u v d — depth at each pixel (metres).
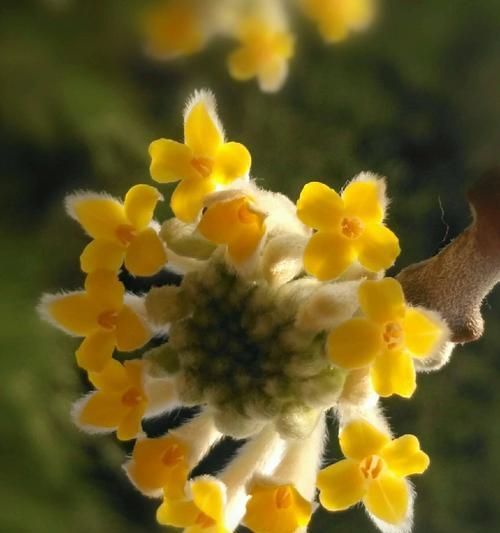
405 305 0.19
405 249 0.44
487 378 0.48
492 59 0.42
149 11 0.37
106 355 0.19
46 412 0.41
